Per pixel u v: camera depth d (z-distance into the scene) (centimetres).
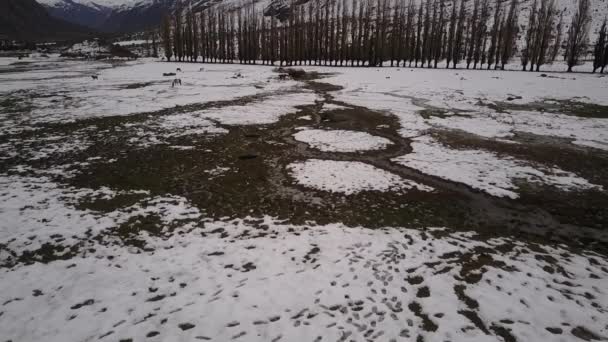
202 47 8100
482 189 1083
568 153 1460
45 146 1448
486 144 1584
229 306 563
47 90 2998
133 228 810
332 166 1265
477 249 747
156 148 1453
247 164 1284
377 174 1191
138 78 4025
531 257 721
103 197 977
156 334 506
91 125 1817
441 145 1563
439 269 669
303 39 7381
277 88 3388
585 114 2178
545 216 918
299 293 595
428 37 6719
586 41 5250
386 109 2381
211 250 725
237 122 1952
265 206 942
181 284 619
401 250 732
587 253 744
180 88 3222
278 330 513
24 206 905
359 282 625
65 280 626
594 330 519
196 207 928
